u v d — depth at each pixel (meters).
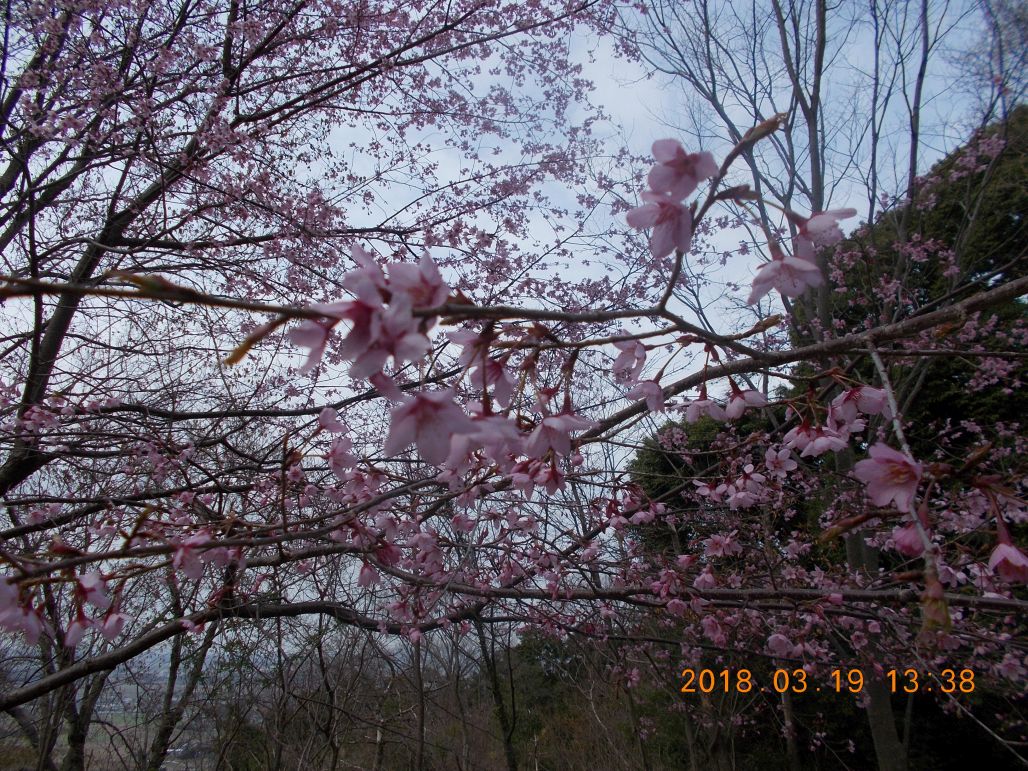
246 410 4.57
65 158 4.43
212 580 4.02
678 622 4.99
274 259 5.27
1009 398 6.43
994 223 6.75
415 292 1.09
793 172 6.65
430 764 5.91
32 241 3.77
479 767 6.03
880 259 7.26
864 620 4.05
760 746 8.08
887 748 5.40
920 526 1.20
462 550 3.93
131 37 4.48
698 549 4.50
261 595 3.53
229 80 4.87
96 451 4.46
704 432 7.19
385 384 1.22
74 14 4.35
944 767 7.11
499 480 2.89
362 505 2.30
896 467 1.36
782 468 2.98
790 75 6.64
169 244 5.20
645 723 7.51
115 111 4.45
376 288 1.06
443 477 2.26
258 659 5.35
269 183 5.00
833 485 5.70
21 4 4.30
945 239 7.11
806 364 5.77
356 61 5.68
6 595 1.42
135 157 4.57
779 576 4.68
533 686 8.52
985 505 3.49
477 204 5.82
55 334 4.57
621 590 3.45
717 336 1.60
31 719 5.89
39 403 4.19
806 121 6.76
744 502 2.98
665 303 1.39
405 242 5.48
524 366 1.48
